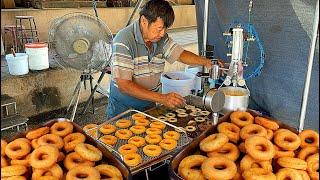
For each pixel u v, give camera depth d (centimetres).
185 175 98
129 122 173
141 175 159
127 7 698
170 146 148
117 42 180
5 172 97
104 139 152
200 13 244
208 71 184
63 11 568
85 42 223
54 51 223
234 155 106
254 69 213
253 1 203
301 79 192
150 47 192
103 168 103
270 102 214
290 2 186
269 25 200
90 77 377
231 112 133
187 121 176
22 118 308
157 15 170
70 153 110
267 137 112
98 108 429
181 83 212
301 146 111
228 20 221
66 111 406
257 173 95
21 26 480
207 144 108
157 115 185
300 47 188
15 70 352
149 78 198
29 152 107
